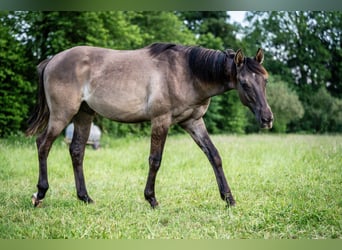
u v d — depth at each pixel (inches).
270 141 416.8
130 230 140.6
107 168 270.7
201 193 196.4
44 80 182.4
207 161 285.6
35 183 225.8
